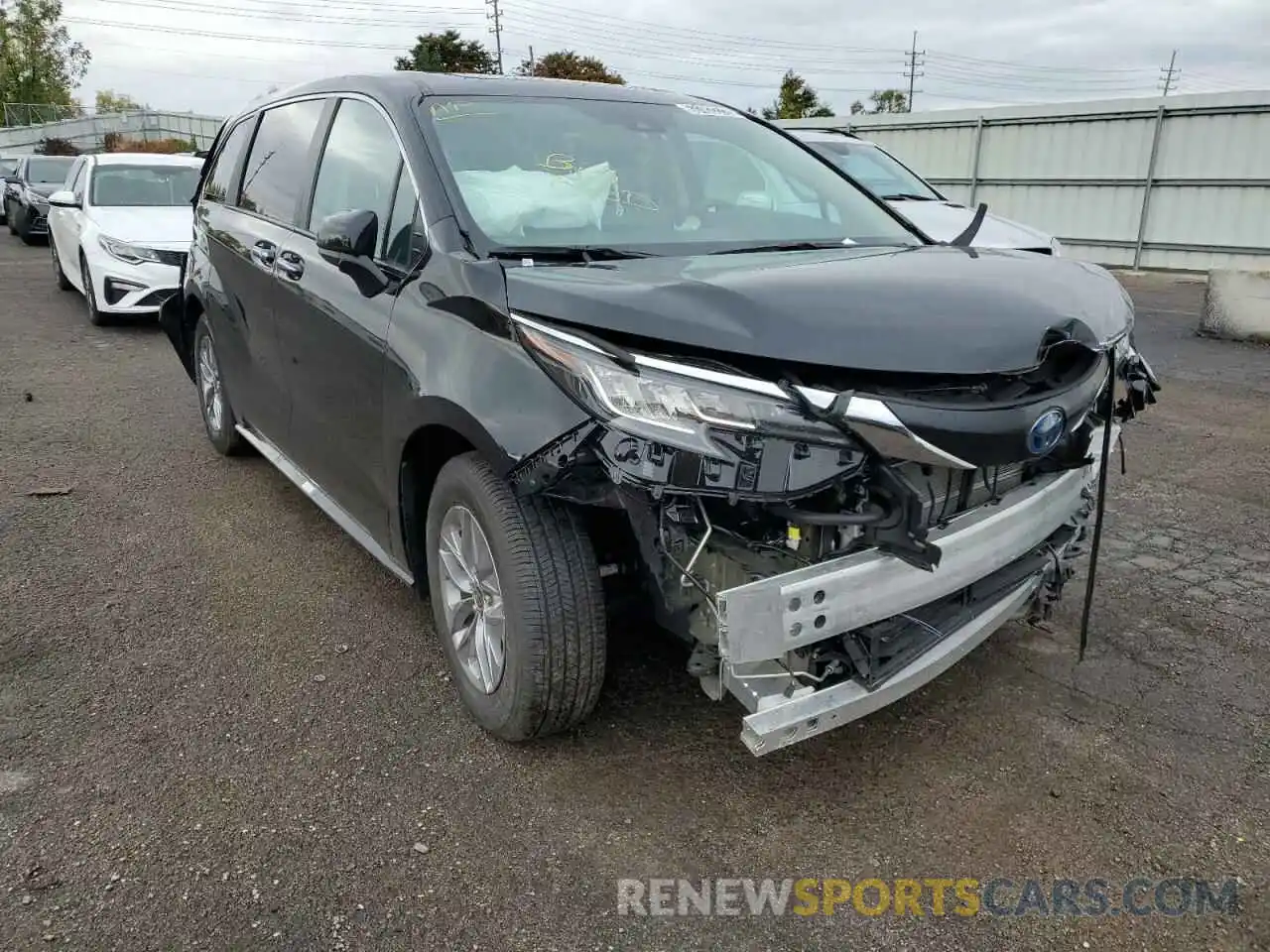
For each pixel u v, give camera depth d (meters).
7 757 2.87
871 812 2.69
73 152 39.97
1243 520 4.89
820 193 3.81
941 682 3.35
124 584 4.05
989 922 2.32
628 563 2.86
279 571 4.20
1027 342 2.37
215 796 2.71
